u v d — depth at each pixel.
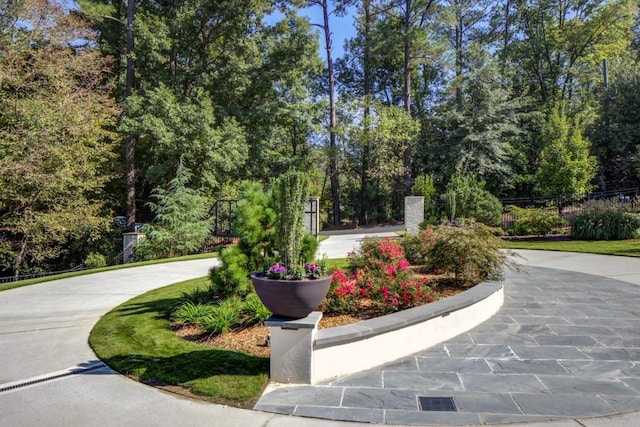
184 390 3.14
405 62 23.20
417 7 22.67
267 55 20.44
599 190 20.81
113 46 18.67
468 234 5.97
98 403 2.96
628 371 3.43
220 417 2.74
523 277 7.85
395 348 3.83
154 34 16.83
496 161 22.44
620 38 25.70
